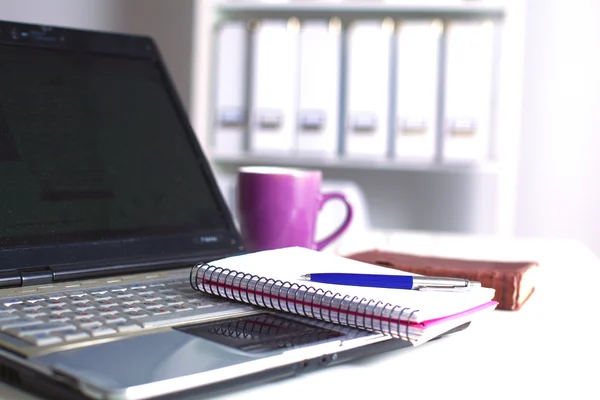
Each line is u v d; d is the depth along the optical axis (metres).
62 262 0.71
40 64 0.80
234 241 0.87
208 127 2.44
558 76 2.88
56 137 0.78
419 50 2.27
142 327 0.54
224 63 2.37
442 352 0.61
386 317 0.56
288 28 2.32
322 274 0.65
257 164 2.54
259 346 0.51
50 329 0.51
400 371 0.55
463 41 2.24
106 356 0.47
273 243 0.99
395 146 2.30
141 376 0.43
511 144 2.30
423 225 2.70
